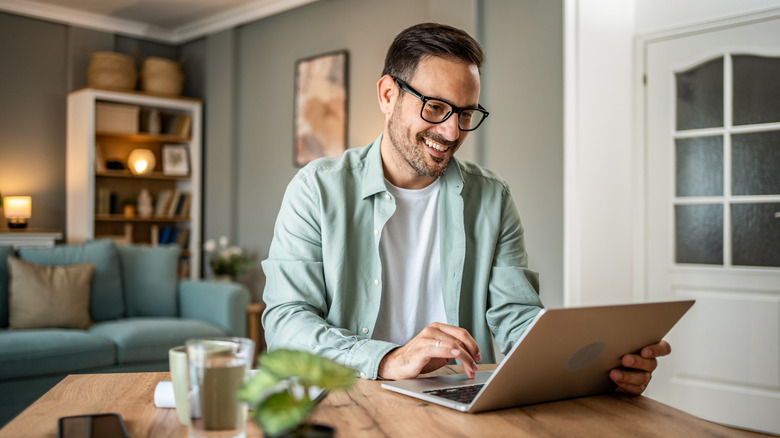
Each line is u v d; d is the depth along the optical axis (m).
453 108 1.24
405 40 1.28
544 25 3.72
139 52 6.18
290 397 0.54
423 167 1.30
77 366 3.30
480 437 0.78
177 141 6.09
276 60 5.50
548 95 3.70
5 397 3.09
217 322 3.85
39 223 5.64
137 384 1.06
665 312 0.98
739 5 3.24
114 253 3.95
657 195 3.53
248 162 5.73
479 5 4.02
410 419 0.85
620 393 1.05
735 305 3.28
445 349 1.02
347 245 1.36
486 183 1.51
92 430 0.75
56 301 3.56
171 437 0.77
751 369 3.22
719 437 0.81
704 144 3.38
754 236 3.24
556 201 3.66
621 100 3.56
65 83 5.77
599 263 3.50
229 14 5.69
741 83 3.26
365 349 1.10
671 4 3.46
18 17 5.53
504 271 1.45
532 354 0.84
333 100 4.99
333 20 5.04
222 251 5.38
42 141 5.66
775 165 3.17
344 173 1.40
